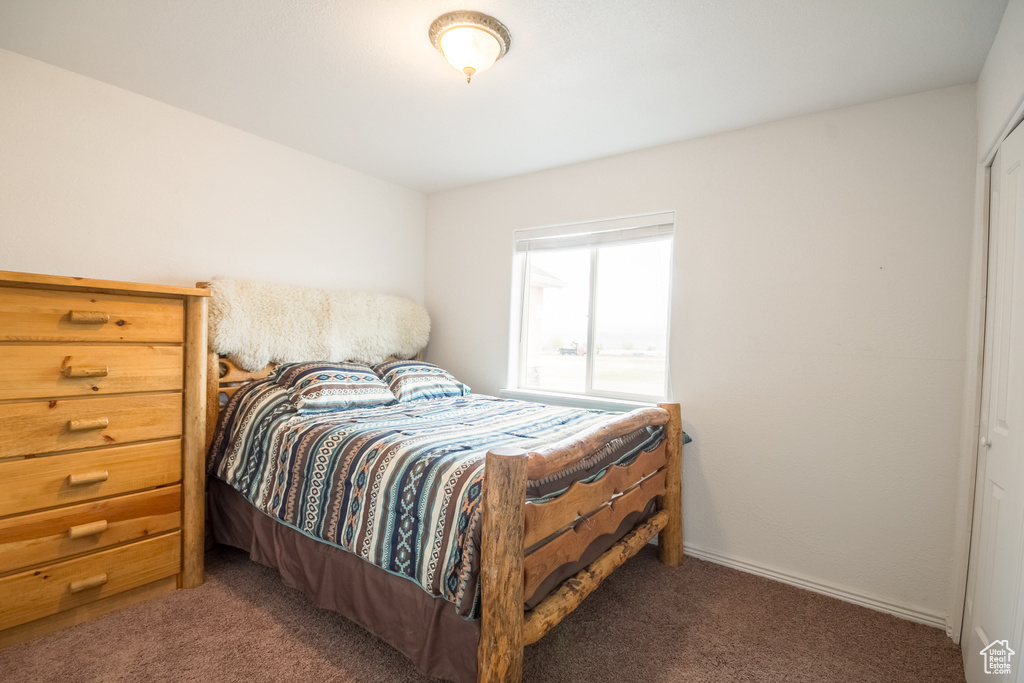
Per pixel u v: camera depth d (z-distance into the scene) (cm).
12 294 158
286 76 209
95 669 154
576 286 309
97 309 176
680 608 203
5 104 194
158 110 235
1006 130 155
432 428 203
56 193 207
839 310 218
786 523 229
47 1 162
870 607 208
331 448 185
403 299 337
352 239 322
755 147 239
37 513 164
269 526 204
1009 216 154
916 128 203
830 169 221
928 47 173
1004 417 151
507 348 327
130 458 186
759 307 237
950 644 183
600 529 177
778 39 173
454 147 280
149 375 190
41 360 164
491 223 337
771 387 234
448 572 136
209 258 254
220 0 160
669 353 262
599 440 170
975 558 174
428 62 195
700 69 193
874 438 210
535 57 188
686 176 258
